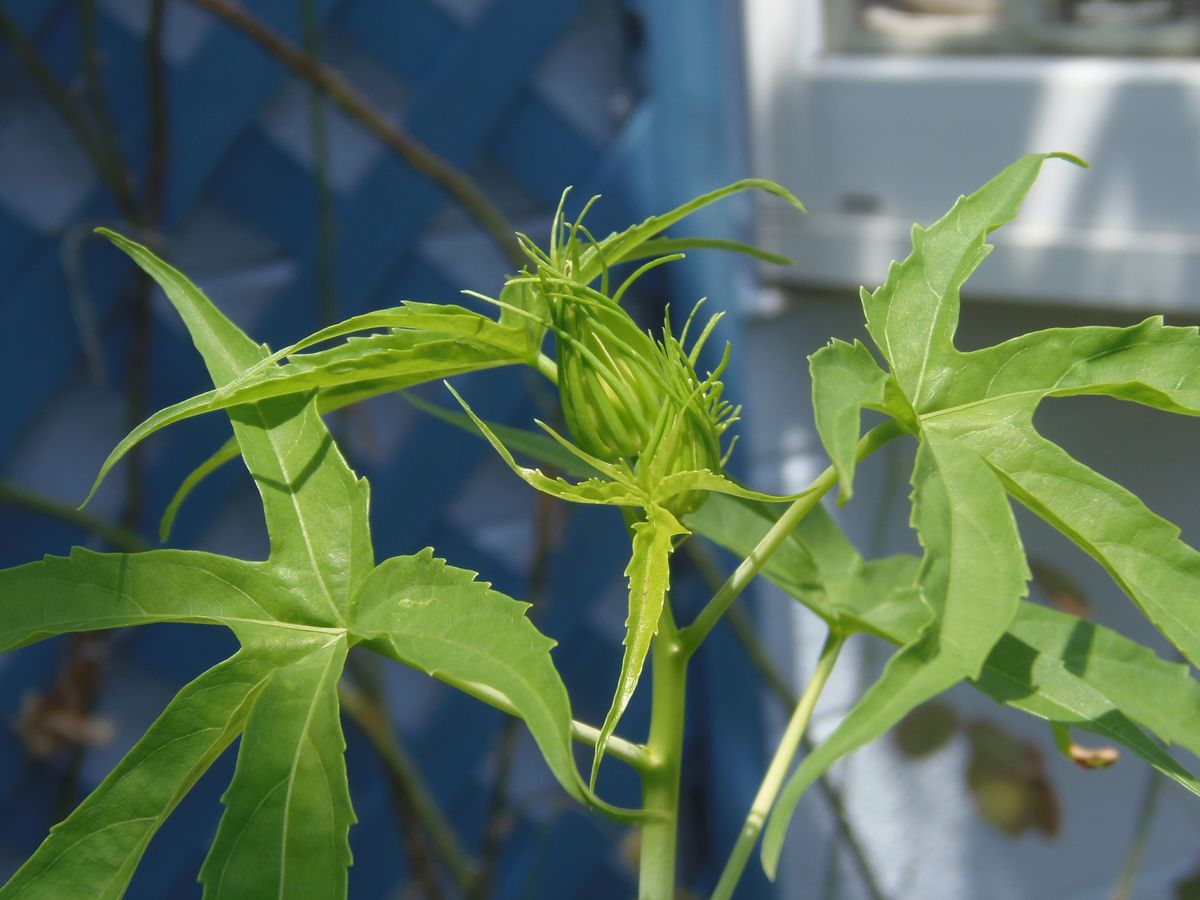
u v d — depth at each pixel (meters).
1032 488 0.33
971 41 0.83
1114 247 0.79
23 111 0.77
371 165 0.85
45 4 0.76
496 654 0.32
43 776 0.82
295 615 0.34
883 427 0.35
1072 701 0.37
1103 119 0.78
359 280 0.86
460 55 0.85
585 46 0.92
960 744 0.98
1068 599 0.82
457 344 0.36
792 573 0.44
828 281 0.87
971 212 0.36
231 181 0.83
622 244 0.38
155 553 0.35
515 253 0.83
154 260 0.37
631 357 0.34
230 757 0.86
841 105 0.85
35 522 0.80
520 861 0.97
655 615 0.31
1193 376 0.33
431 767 0.93
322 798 0.32
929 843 0.98
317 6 0.83
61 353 0.79
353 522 0.35
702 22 0.86
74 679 0.78
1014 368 0.34
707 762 0.97
